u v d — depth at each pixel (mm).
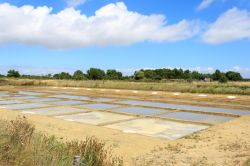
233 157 7004
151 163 6664
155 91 26828
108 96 22469
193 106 17141
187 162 6730
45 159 4668
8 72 60312
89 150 5707
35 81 38031
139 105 17125
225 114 13883
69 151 5430
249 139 8867
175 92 25656
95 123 11547
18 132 5492
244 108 15977
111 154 6961
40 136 5879
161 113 14398
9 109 15008
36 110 14891
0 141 4910
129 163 6633
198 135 9555
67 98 20828
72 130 10000
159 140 8898
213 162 6680
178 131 10320
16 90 28547
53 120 11812
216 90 24609
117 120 12320
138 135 9516
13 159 4488
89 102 18625
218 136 9367
